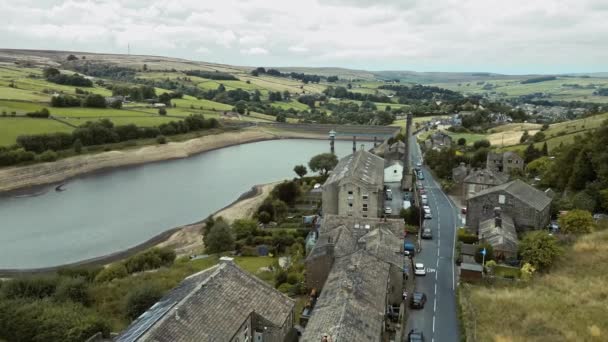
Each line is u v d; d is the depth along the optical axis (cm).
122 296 7188
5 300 6500
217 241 9588
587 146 10975
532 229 8975
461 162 15412
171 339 4103
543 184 12469
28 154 17338
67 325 5941
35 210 13712
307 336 4584
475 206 9431
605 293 6266
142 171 19412
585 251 7750
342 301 4938
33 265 9662
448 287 7144
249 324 4934
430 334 5741
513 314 5934
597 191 9894
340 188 10144
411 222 10131
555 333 5394
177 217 13125
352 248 6988
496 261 7738
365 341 4431
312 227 10394
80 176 18062
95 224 12469
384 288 5634
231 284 5169
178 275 7988
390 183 14600
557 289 6581
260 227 10725
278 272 7675
